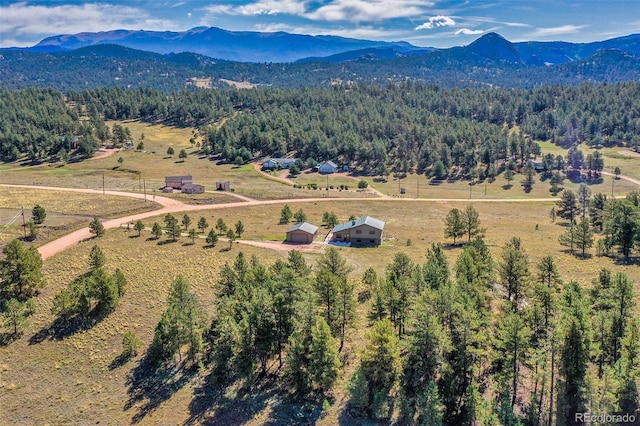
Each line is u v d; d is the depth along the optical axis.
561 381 39.91
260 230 106.12
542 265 59.06
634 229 79.19
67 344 56.03
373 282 63.97
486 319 46.22
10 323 57.66
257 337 49.56
